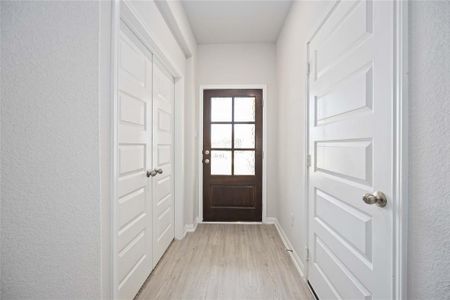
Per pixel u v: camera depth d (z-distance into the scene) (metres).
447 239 0.66
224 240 2.62
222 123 3.28
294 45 2.21
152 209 1.92
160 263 2.07
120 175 1.36
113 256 1.09
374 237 0.94
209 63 3.26
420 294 0.74
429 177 0.71
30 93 0.96
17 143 0.96
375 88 0.93
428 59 0.71
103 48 1.03
